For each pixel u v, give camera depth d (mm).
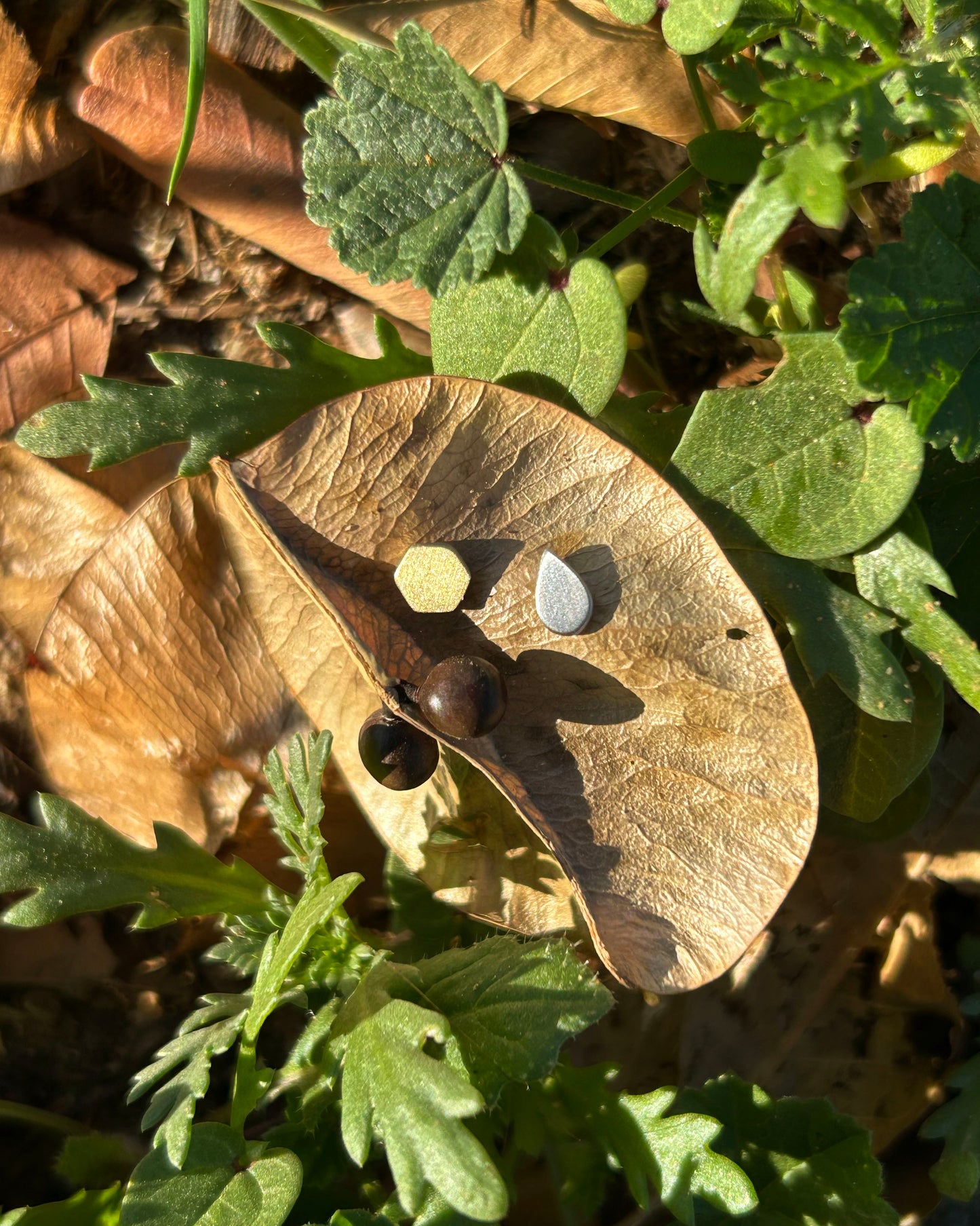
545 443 188
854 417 190
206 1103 226
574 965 197
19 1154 224
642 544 188
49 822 208
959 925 222
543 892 209
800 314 206
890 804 215
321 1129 210
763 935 223
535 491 189
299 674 217
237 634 218
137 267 222
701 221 185
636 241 222
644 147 218
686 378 226
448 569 189
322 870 207
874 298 185
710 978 191
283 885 228
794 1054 222
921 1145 220
